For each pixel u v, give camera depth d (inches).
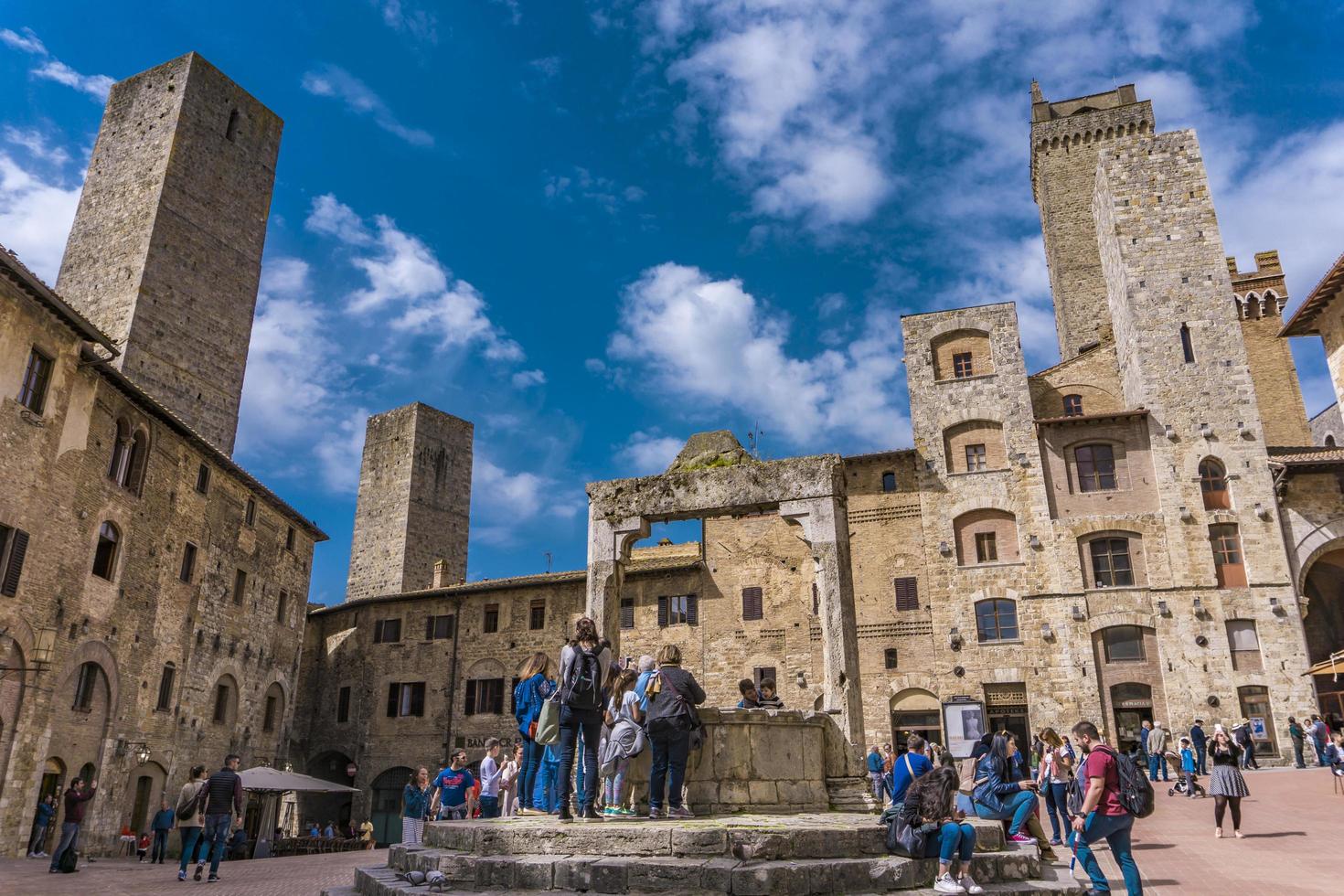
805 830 431.2
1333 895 465.1
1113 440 1736.0
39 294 1041.5
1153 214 1831.9
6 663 1014.4
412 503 2743.6
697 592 1910.7
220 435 1871.3
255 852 1259.2
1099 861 622.8
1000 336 1862.7
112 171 1918.1
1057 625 1647.4
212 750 1520.7
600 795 568.1
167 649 1379.2
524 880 420.5
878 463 1847.9
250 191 2043.6
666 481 816.9
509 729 1957.4
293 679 1850.4
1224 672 1545.3
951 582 1728.6
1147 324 1763.0
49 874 768.9
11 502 1026.7
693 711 503.5
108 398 1221.1
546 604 2022.6
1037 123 2874.0
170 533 1387.8
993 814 567.5
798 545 1866.4
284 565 1820.9
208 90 1982.0
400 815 2032.5
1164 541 1647.4
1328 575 1777.8
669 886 400.2
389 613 2183.8
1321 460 1585.9
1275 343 2159.2
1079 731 462.9
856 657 718.5
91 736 1189.1
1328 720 1565.0
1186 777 1076.5
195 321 1856.5
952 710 1642.5
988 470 1780.3
